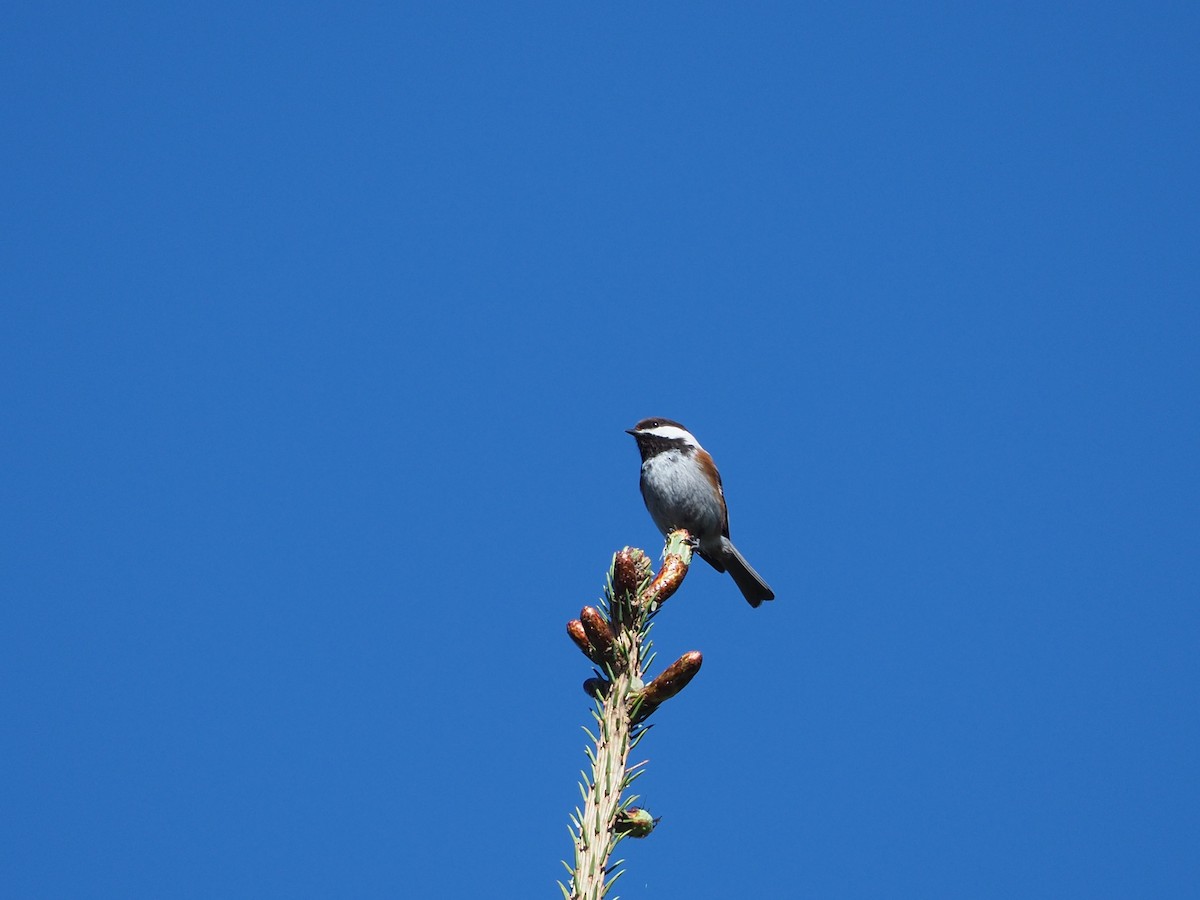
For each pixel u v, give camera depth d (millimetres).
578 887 6398
